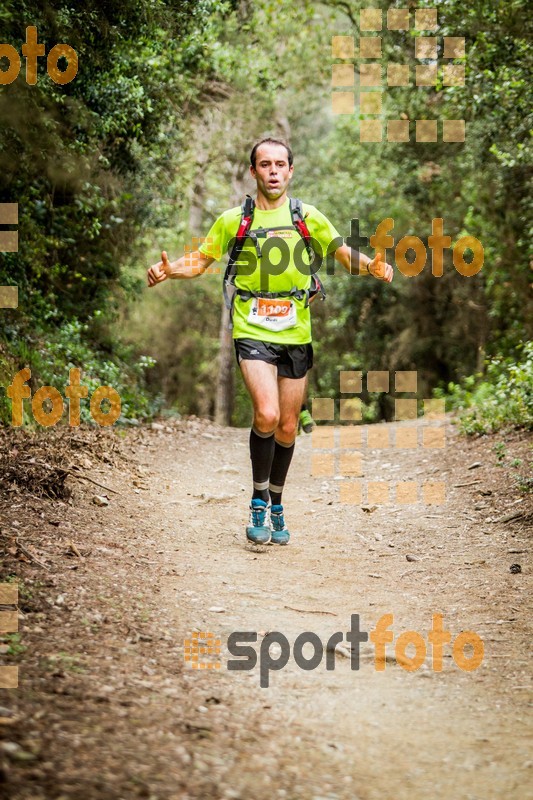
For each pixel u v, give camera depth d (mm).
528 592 7484
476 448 13789
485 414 15820
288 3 28234
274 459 8938
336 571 8109
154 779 3779
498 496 10711
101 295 20391
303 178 43781
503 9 15977
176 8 16719
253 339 8477
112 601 6367
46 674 4789
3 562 6691
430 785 4156
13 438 11188
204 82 24312
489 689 5500
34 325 16344
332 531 9695
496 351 28812
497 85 16281
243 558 8359
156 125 18594
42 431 12547
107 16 14242
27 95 13320
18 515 8125
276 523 9125
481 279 31141
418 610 7039
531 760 4492
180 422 18969
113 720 4328
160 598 6699
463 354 36281
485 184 23734
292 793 3893
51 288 18016
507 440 13789
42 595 6145
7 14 11516
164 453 14125
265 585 7523
